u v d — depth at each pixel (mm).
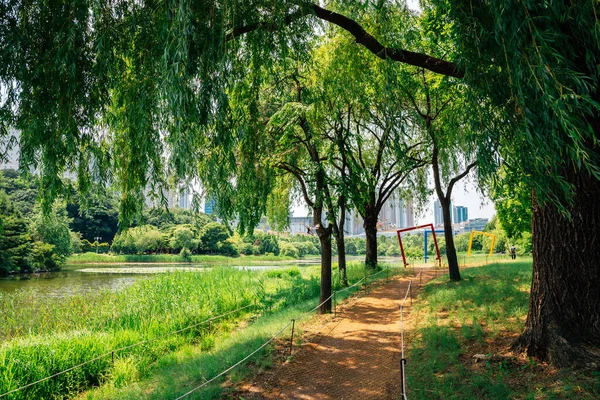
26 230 51344
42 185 7785
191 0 6820
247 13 8133
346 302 16203
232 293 18250
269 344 9922
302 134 15430
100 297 18109
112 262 71625
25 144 7168
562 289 6621
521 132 5188
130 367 9406
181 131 6652
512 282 15078
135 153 8109
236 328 13945
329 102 14312
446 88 12852
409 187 26500
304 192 14820
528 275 16797
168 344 11562
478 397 5754
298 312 14234
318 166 14031
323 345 9984
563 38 5320
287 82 12875
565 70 4895
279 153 13953
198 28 7137
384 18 9773
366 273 25094
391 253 98375
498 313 10008
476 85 5984
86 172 8555
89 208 8828
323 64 13234
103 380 9312
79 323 13398
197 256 79750
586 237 6562
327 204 14469
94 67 7328
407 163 18844
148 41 7625
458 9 6152
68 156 7742
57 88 7133
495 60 5879
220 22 7223
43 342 9781
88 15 7148
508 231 28562
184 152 6664
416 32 13484
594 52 5570
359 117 19656
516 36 5156
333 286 20500
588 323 6395
